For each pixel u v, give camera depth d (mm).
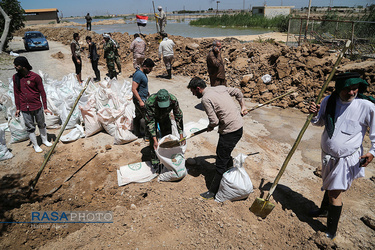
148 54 13172
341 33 13641
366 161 2752
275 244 2986
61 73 11148
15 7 17188
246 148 5090
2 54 14844
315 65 7391
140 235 3078
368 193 3824
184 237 3049
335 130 2838
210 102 3328
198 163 4512
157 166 4254
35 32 18859
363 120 2734
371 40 11094
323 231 3199
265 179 4160
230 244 2941
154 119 3908
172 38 13914
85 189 3943
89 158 4699
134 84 4836
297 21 15445
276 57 8398
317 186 4016
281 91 7492
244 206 3496
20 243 2949
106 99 5422
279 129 5848
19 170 4344
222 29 36312
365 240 3045
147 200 3693
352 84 2592
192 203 3537
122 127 5121
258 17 40594
